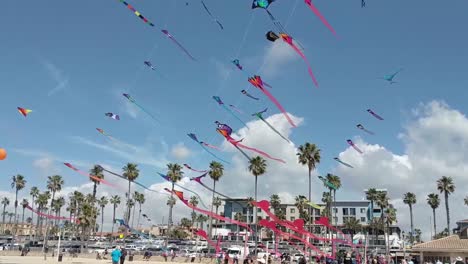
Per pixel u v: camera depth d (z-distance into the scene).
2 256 64.38
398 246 111.25
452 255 61.19
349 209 140.25
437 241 63.50
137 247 89.81
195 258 67.12
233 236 118.94
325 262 45.81
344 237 106.44
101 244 105.19
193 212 148.38
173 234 144.50
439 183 106.38
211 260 66.94
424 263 57.50
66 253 71.38
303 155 83.38
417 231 148.50
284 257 48.41
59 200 140.38
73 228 128.38
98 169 106.12
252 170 86.44
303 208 104.06
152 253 77.88
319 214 120.75
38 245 93.75
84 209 90.12
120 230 117.56
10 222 170.50
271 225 32.88
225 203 138.75
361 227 123.88
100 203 144.00
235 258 58.56
